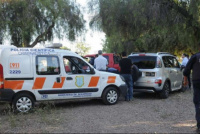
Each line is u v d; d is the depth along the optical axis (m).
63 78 7.87
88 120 6.54
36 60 7.52
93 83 8.40
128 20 15.12
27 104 7.36
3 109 8.05
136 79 9.55
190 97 10.23
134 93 11.48
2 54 7.10
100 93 8.55
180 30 14.34
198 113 5.50
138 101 9.40
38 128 5.83
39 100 7.54
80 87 8.15
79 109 7.99
